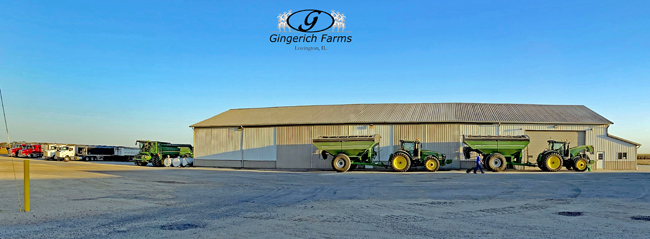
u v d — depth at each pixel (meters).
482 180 18.39
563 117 30.42
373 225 8.01
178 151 38.88
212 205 10.80
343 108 35.84
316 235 7.14
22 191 13.58
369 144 27.91
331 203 11.12
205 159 35.41
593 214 9.16
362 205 10.71
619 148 29.23
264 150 33.56
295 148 32.69
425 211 9.70
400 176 21.81
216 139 35.22
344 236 7.06
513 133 29.31
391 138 30.80
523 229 7.59
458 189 14.66
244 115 37.47
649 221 8.31
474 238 6.89
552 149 27.36
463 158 29.41
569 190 13.88
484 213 9.39
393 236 7.05
